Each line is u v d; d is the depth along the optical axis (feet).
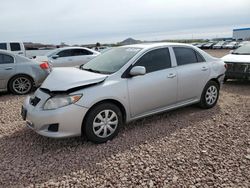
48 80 14.88
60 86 13.52
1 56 26.40
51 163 12.26
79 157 12.75
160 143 14.07
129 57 15.97
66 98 13.17
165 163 11.99
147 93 15.70
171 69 17.04
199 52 19.31
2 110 20.86
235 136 14.82
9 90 26.89
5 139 15.03
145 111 16.02
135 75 15.05
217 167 11.56
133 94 15.08
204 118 17.89
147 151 13.19
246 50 31.91
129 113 15.25
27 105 14.60
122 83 14.71
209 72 19.27
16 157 12.89
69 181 10.81
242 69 28.14
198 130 15.80
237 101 22.25
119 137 14.93
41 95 14.05
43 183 10.71
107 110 14.17
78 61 43.57
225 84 30.32
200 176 10.90
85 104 13.35
